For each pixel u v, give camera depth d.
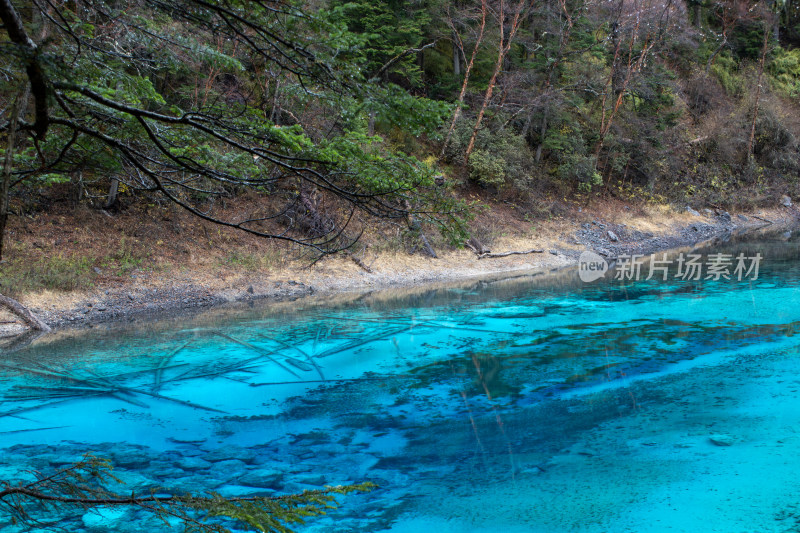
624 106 25.44
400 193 3.39
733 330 9.68
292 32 2.75
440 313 11.36
